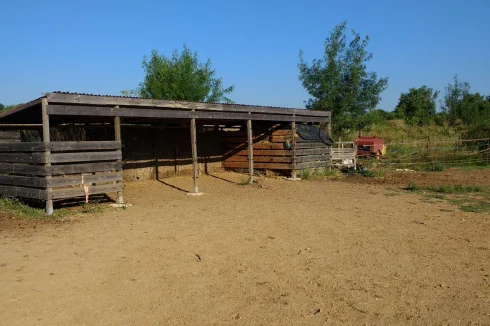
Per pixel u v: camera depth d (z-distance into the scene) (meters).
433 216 10.02
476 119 34.72
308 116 18.48
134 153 15.78
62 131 13.56
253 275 5.98
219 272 6.11
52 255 6.84
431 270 6.21
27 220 9.31
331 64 26.41
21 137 13.07
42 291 5.36
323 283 5.69
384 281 5.77
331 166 20.09
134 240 7.80
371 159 24.67
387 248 7.32
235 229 8.70
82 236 8.07
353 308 4.91
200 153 18.47
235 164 19.20
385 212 10.53
